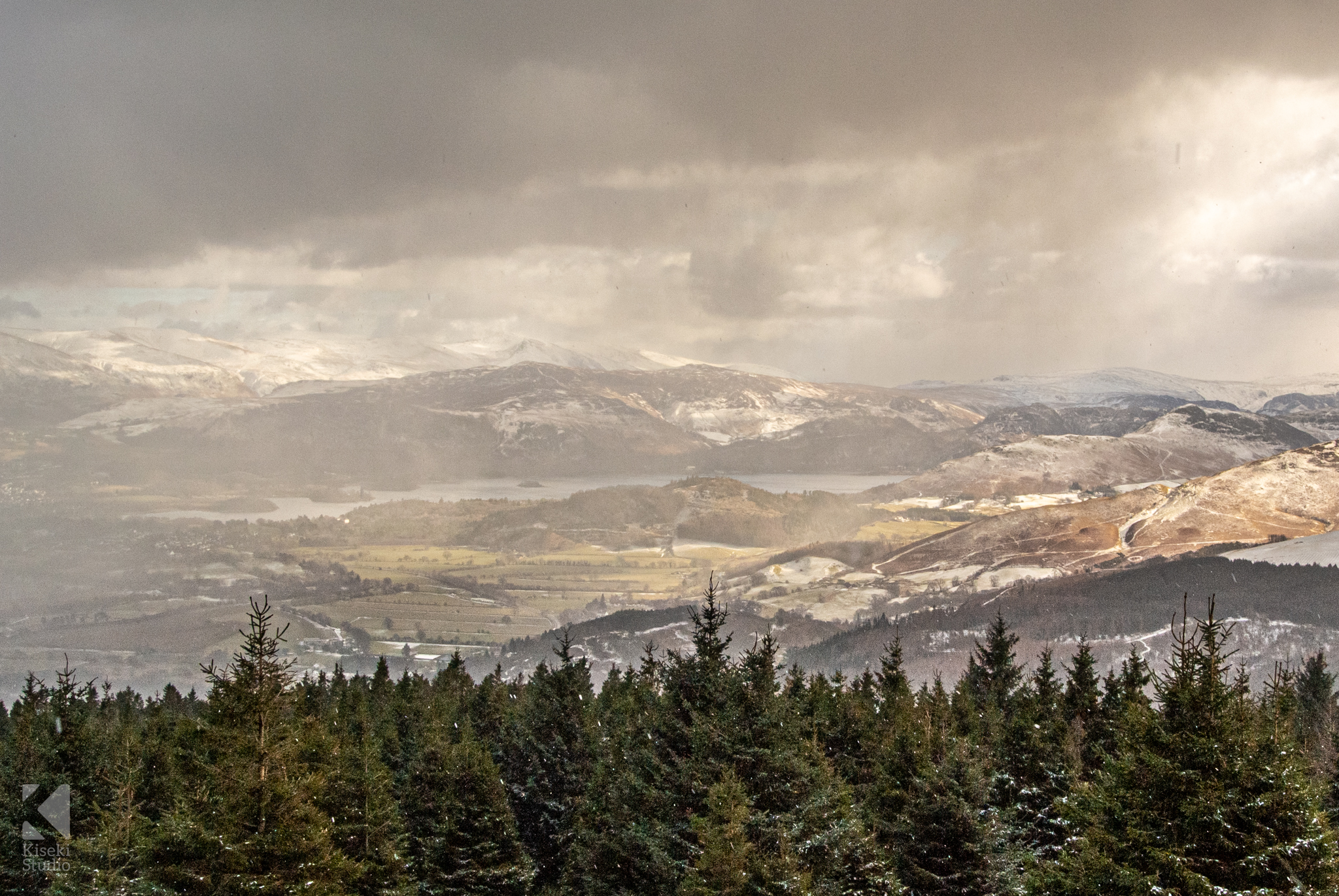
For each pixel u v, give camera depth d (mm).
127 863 50562
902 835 60438
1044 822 68625
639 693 94125
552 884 74000
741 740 57844
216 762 52344
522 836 77312
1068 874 44375
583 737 80938
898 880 57000
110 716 108375
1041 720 79000
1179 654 43969
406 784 75938
